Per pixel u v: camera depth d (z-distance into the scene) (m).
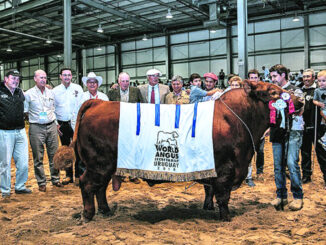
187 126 3.33
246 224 3.38
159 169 3.32
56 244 2.95
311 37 21.20
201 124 3.30
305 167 5.10
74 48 31.84
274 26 22.47
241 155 3.31
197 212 3.85
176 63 26.66
